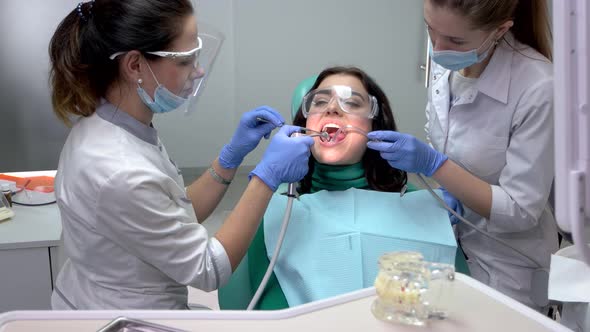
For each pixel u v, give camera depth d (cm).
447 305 93
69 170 115
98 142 114
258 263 151
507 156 137
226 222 129
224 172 159
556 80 63
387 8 372
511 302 94
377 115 164
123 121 120
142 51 110
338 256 140
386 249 141
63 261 172
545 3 134
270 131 157
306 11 370
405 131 402
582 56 61
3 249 159
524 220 133
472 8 112
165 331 84
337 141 156
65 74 113
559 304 133
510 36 138
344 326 87
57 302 131
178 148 397
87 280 124
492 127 139
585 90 62
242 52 376
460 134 148
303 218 150
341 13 371
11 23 304
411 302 88
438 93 156
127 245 115
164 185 117
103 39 109
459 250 153
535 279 138
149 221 111
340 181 163
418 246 142
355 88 159
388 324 88
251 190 130
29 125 321
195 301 245
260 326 87
